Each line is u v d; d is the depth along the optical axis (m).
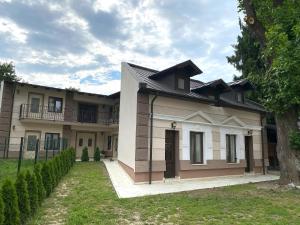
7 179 4.64
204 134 13.76
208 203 7.60
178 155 12.52
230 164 14.62
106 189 9.23
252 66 20.20
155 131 11.84
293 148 10.84
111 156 23.31
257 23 11.84
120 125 15.82
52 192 8.37
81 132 23.61
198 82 18.11
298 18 10.32
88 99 23.58
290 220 6.05
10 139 19.14
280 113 11.14
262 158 16.81
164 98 12.37
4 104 19.12
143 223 5.76
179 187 10.48
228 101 15.60
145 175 11.23
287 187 10.45
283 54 9.54
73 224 5.46
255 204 7.54
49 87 20.64
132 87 12.77
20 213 5.13
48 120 20.33
